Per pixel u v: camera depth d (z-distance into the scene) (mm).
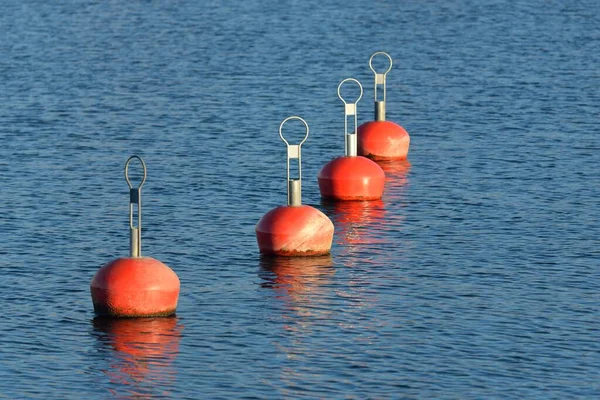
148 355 58594
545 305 66375
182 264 75000
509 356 58500
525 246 79125
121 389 54469
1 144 116375
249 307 66000
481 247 78875
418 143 118500
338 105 140750
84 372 56438
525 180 100312
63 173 103250
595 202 92062
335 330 62219
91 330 62094
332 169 93062
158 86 154875
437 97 146750
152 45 198250
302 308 65750
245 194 95375
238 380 55531
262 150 113812
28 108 137625
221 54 186000
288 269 73562
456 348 59562
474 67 172500
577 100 142500
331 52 188750
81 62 178000
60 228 84438
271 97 145750
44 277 72062
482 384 55125
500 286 70000
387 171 104688
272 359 58125
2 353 58844
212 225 85250
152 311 63969
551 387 54781
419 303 66750
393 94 149750
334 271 73125
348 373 56406
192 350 59281
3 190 96438
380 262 75250
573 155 110750
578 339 60844
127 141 118500
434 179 101062
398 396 53781
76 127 125938
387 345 60031
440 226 84750
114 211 89688
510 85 154750
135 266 64312
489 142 118000
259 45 196625
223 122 129000
